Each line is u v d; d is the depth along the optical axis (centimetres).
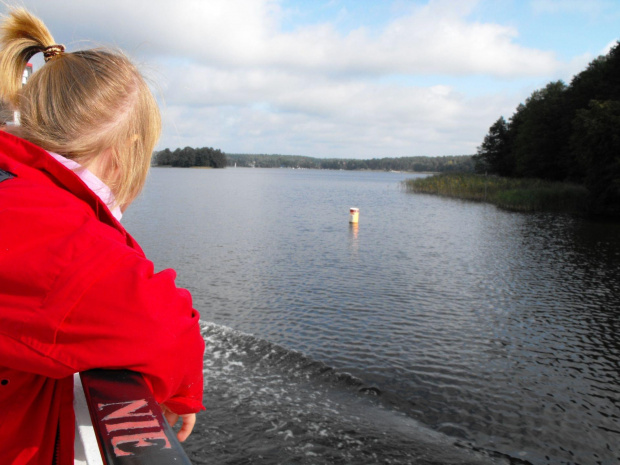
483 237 2416
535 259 1839
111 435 62
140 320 71
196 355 84
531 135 7025
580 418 646
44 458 75
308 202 4491
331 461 503
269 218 2989
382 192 6562
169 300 78
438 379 735
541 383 745
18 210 73
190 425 108
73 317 70
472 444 568
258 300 1129
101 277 71
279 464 491
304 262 1620
